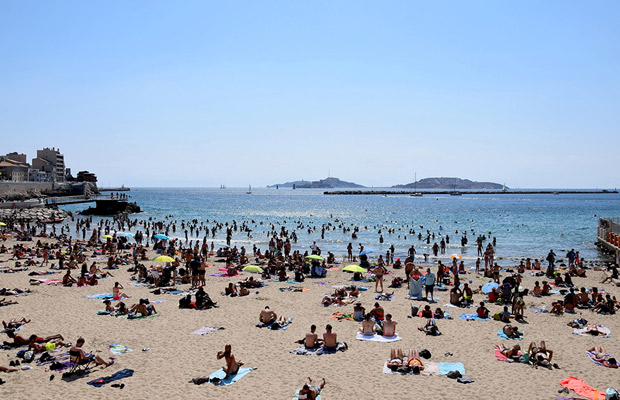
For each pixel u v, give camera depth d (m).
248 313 20.42
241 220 91.31
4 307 20.73
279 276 28.80
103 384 12.64
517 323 19.12
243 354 15.20
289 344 16.25
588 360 14.76
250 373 13.59
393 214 112.44
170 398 11.84
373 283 28.14
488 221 89.81
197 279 26.44
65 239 48.22
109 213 98.44
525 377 13.34
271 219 94.50
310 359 14.79
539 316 20.27
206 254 39.19
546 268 35.31
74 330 17.52
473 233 61.62
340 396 12.07
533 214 111.81
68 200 130.00
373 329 17.31
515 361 14.66
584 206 155.38
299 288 26.09
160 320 19.08
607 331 17.59
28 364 13.95
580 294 22.16
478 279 29.88
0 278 27.50
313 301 22.97
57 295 23.28
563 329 18.31
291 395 12.09
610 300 20.75
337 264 35.91
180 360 14.59
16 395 11.88
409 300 23.50
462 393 12.26
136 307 19.78
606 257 44.84
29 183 124.25
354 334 17.41
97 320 18.86
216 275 30.39
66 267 31.38
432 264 38.69
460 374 13.40
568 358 14.95
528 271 33.22
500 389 12.50
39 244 40.34
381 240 51.78
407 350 15.70
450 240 58.91
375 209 136.25
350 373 13.63
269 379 13.16
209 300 21.47
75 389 12.29
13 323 17.44
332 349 15.55
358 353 15.37
